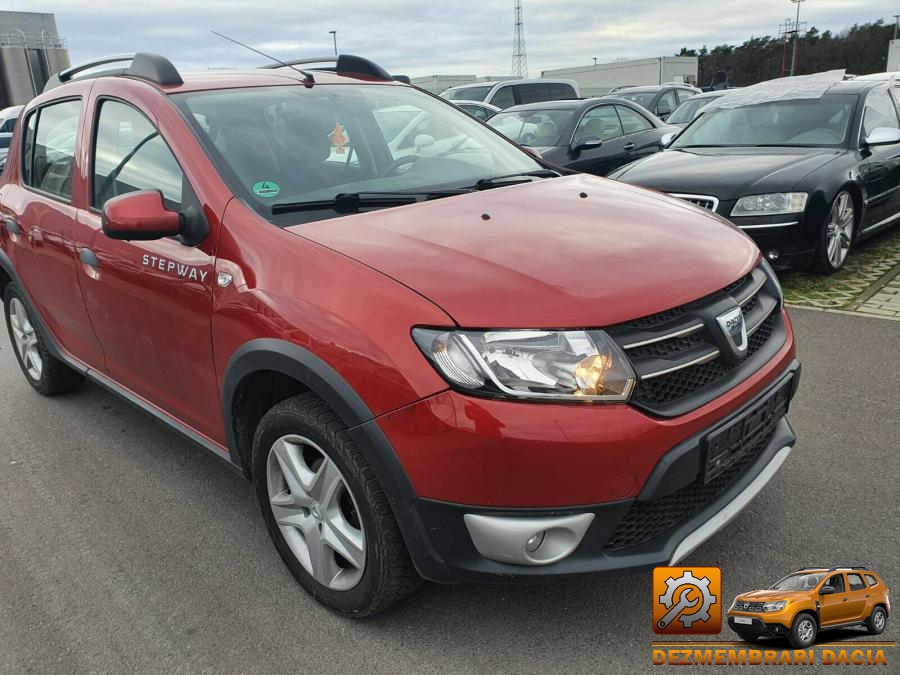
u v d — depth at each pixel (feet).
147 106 9.48
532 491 6.14
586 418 6.09
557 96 45.11
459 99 44.55
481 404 6.08
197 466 11.41
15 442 12.52
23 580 8.79
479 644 7.29
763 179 17.89
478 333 6.20
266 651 7.39
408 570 7.04
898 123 22.41
